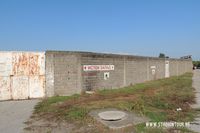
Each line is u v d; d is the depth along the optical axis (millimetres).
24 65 14570
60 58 15336
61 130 8367
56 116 10125
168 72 37125
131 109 11188
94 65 17844
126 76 22484
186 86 23141
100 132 8117
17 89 14469
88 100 13555
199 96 16688
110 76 19781
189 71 55750
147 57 28016
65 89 15609
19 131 8320
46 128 8625
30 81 14672
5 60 14266
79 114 10062
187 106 12836
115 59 20438
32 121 9578
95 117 9695
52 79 15039
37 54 14773
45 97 14828
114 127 8586
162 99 14383
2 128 8672
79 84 16375
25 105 12750
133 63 24031
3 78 14227
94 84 17938
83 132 8117
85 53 16875
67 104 12375
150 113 10656
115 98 14336
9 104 13117
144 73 27188
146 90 19031
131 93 17016
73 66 15969
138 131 8227
